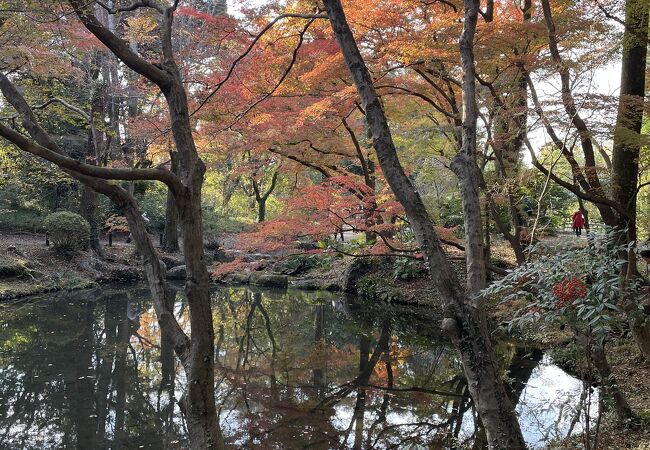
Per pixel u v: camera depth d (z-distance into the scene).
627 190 6.58
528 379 6.92
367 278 14.62
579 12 6.61
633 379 5.61
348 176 10.41
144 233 3.58
